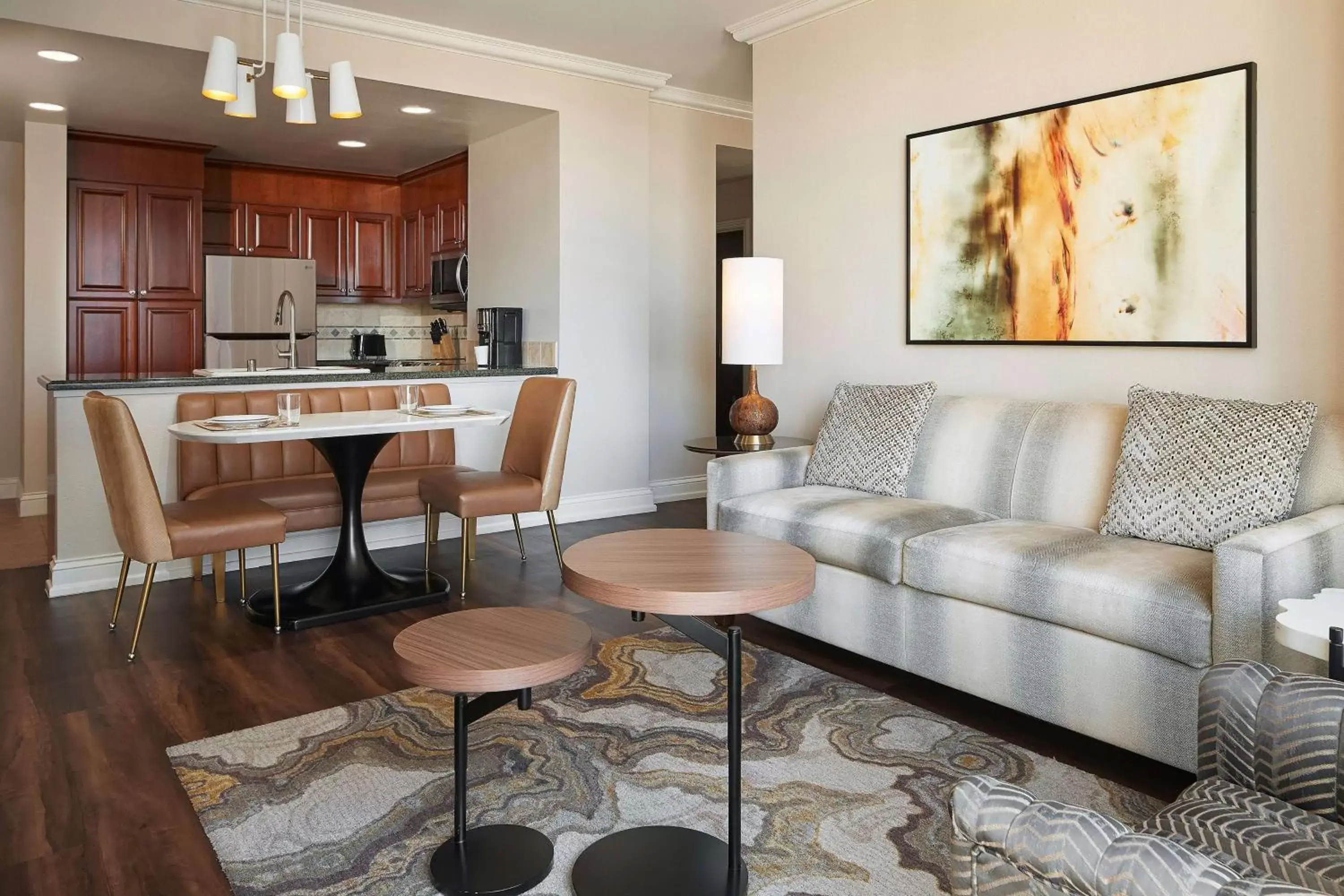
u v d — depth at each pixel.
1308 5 2.73
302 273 6.68
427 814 2.10
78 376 5.84
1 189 6.02
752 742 2.47
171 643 3.29
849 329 4.21
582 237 5.41
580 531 5.20
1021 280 3.49
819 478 3.63
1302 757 1.29
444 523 5.01
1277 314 2.83
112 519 3.34
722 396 7.70
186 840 1.98
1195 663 2.10
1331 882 1.08
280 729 2.56
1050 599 2.38
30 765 2.33
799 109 4.39
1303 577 2.09
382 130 5.70
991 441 3.23
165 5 4.06
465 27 4.68
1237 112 2.88
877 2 4.00
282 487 4.05
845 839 1.98
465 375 4.98
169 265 6.10
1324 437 2.47
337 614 3.54
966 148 3.65
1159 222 3.08
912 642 2.80
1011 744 2.47
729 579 1.87
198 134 5.79
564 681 2.93
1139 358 3.18
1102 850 0.81
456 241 6.44
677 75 5.57
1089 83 3.28
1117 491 2.72
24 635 3.36
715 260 6.36
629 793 2.19
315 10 4.33
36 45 4.08
